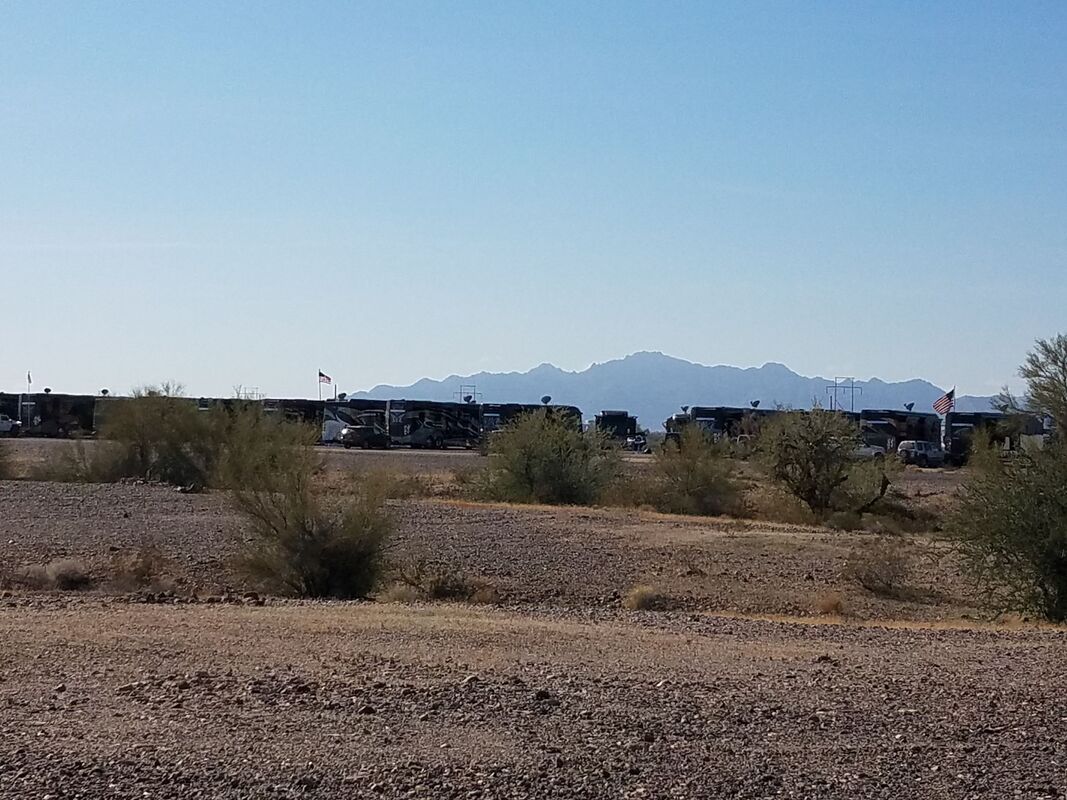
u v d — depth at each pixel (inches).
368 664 469.7
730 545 1327.5
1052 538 946.7
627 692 420.5
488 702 396.5
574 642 561.0
